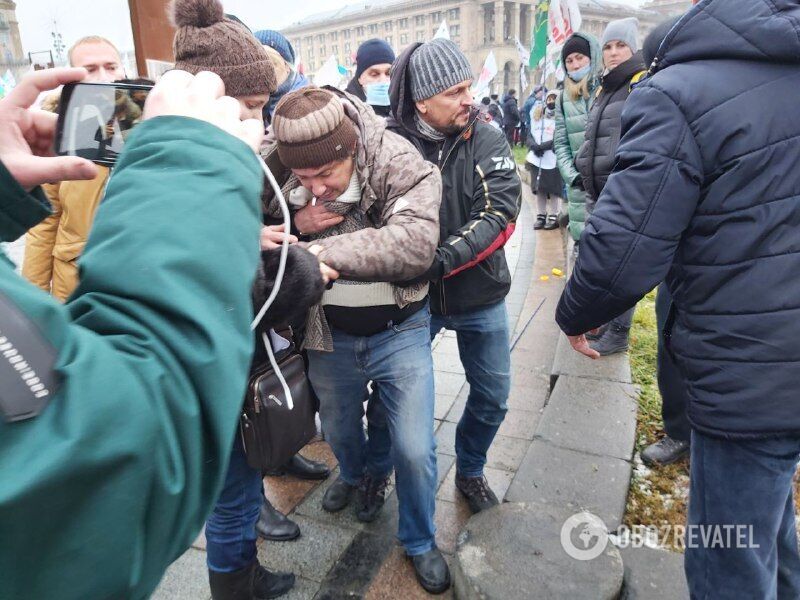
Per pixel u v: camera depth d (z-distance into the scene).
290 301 1.45
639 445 2.85
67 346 0.49
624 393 3.22
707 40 1.38
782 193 1.33
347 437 2.31
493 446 3.03
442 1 73.75
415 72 2.12
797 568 1.67
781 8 1.29
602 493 2.47
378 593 2.10
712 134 1.35
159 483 0.52
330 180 1.72
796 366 1.34
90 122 0.93
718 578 1.52
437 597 2.07
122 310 0.54
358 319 1.92
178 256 0.56
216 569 1.76
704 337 1.45
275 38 3.32
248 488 1.72
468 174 2.21
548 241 7.37
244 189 0.64
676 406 2.57
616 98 3.45
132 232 0.56
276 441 1.58
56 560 0.48
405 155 1.80
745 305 1.38
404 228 1.72
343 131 1.66
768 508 1.45
